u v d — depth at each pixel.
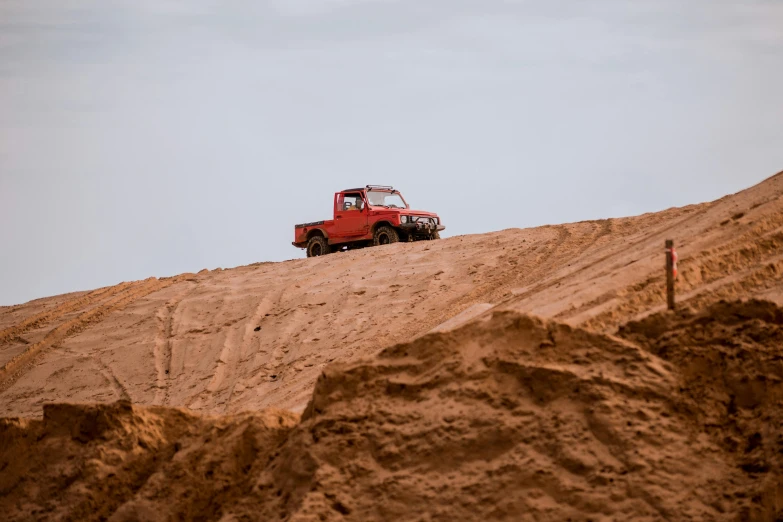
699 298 33.03
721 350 25.88
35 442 34.22
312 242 79.50
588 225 66.50
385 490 24.84
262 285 69.94
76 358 66.00
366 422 26.28
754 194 44.19
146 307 71.81
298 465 26.19
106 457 31.72
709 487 23.25
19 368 66.62
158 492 28.86
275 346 59.47
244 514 26.36
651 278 36.44
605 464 23.73
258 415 29.61
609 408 24.47
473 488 24.17
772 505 22.77
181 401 56.69
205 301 69.44
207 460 28.92
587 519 23.08
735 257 37.06
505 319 27.19
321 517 24.50
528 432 24.75
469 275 61.25
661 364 25.66
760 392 24.97
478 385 25.98
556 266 56.69
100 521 30.67
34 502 32.25
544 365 25.75
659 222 60.84
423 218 75.50
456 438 25.17
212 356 61.19
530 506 23.50
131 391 59.84
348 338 57.09
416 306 58.47
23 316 77.06
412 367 27.31
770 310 26.25
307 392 50.34
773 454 23.58
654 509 22.89
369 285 63.91
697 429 24.52
